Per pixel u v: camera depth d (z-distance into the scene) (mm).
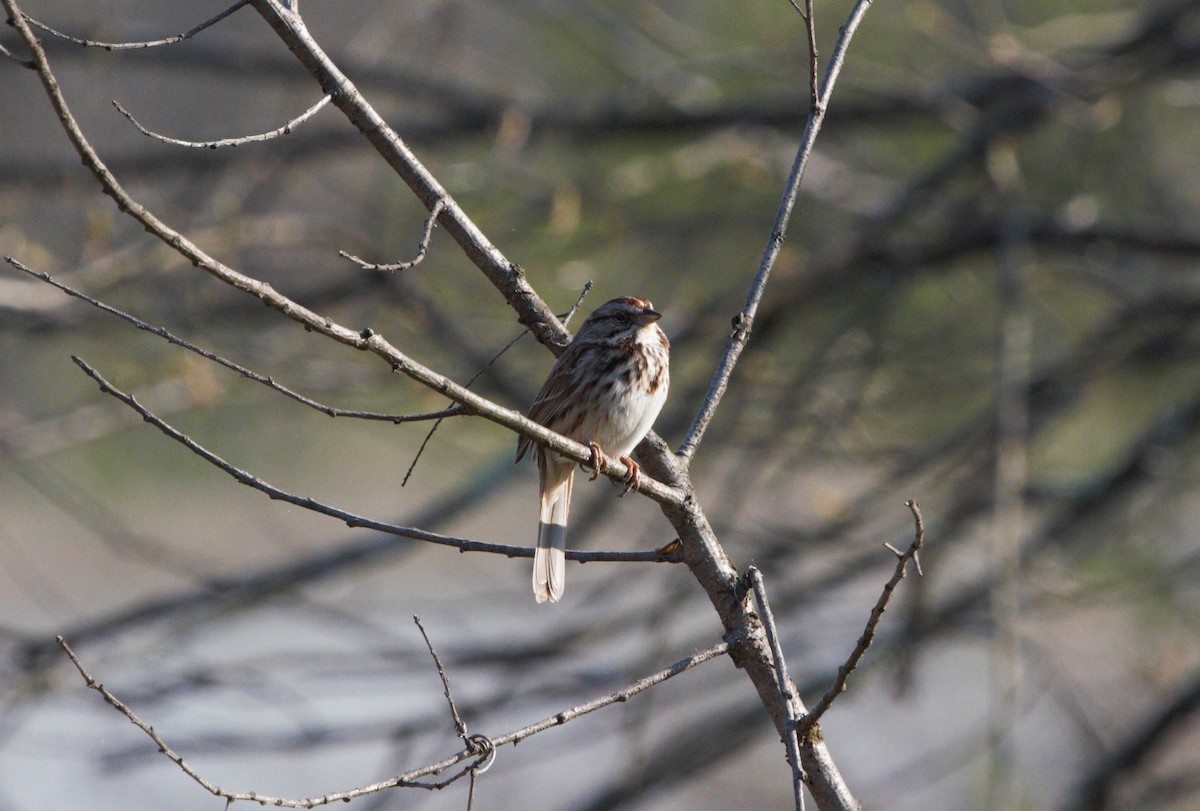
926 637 11359
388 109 16281
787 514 13453
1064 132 14289
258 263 14547
